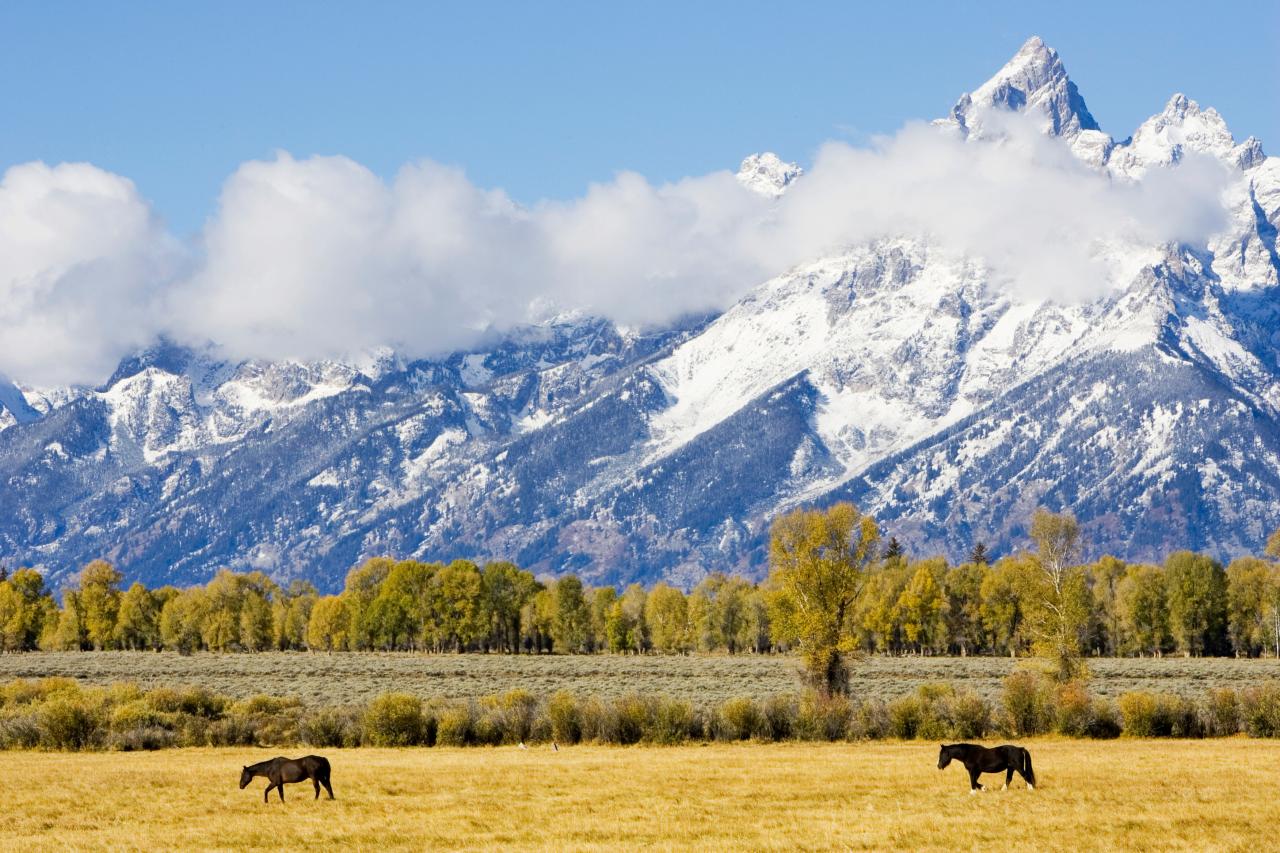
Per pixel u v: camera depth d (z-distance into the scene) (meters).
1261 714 97.31
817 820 57.84
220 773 76.06
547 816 59.59
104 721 102.75
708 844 52.84
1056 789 66.06
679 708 97.00
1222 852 50.81
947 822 56.94
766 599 115.38
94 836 55.91
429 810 61.62
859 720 98.75
